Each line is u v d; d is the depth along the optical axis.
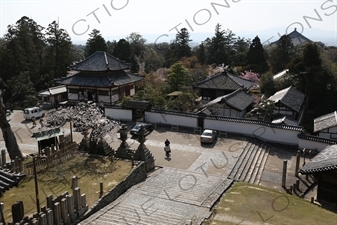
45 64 65.38
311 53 48.25
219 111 39.50
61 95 50.16
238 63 74.69
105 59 48.78
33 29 65.19
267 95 50.91
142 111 38.78
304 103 46.22
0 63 56.25
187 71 54.84
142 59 75.62
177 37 74.62
